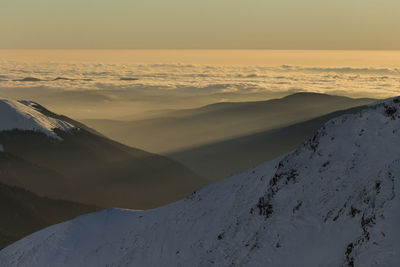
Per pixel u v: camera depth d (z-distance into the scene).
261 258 34.25
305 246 32.31
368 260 25.58
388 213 27.38
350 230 29.80
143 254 50.72
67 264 56.03
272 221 37.34
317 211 34.59
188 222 51.62
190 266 42.41
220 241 42.53
